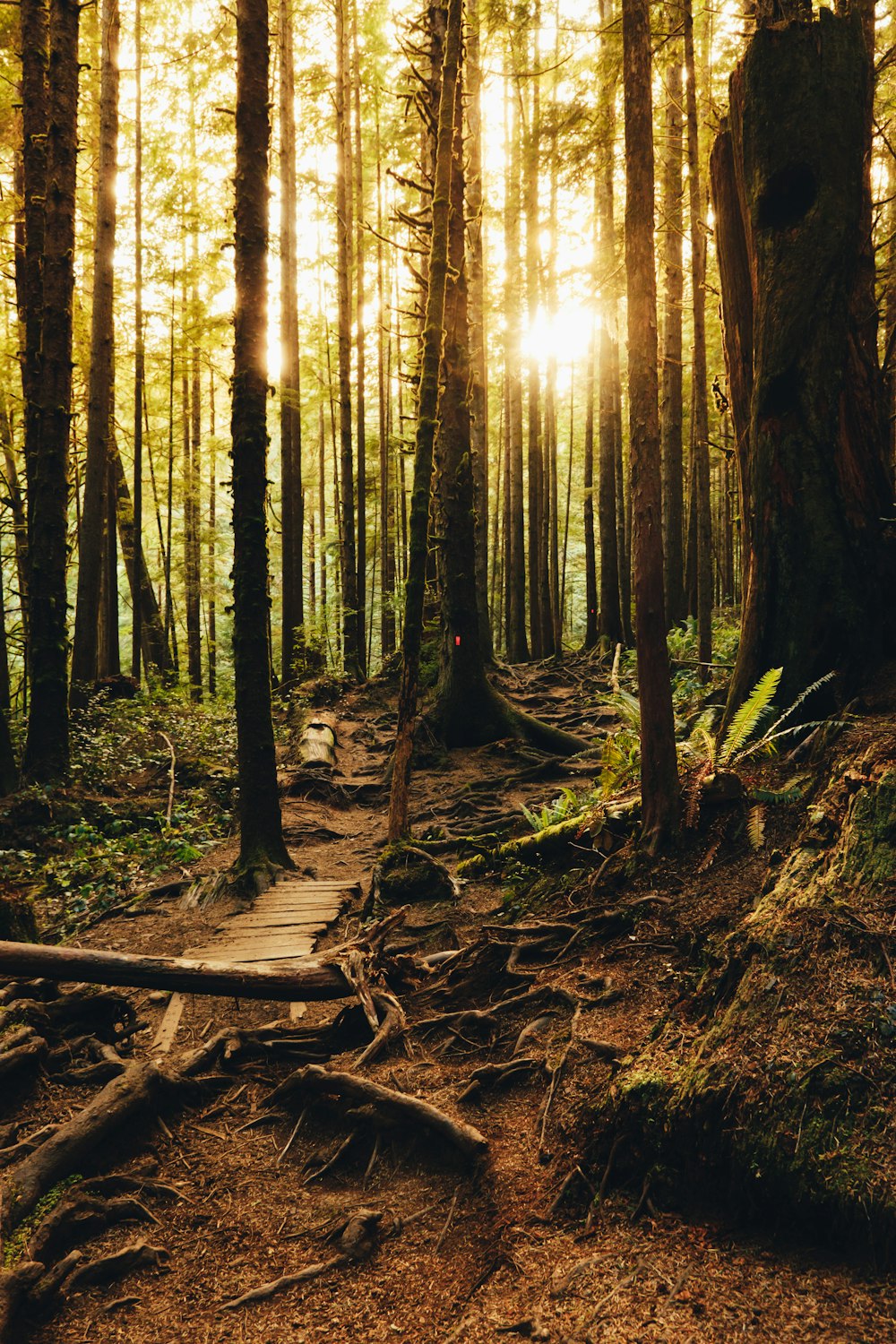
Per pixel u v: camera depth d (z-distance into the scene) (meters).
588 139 10.44
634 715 6.56
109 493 18.14
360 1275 2.92
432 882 6.63
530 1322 2.49
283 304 17.86
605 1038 3.77
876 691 5.13
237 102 6.94
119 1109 3.73
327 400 23.39
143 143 17.73
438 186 7.07
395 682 15.64
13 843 9.02
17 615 26.31
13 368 14.98
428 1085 4.02
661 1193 2.91
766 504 5.80
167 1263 3.09
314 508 33.22
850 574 5.50
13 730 12.57
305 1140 3.81
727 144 6.41
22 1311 2.79
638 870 4.98
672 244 14.95
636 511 4.93
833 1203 2.48
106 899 7.45
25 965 4.43
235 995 4.57
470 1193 3.25
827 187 5.76
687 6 9.48
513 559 21.97
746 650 5.88
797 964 3.19
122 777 11.02
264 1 6.96
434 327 7.05
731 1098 2.87
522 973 4.66
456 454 11.67
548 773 10.30
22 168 13.21
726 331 6.52
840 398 5.72
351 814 10.17
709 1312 2.37
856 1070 2.73
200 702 18.05
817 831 3.88
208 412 30.78
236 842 9.16
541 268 17.27
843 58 5.80
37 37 11.11
